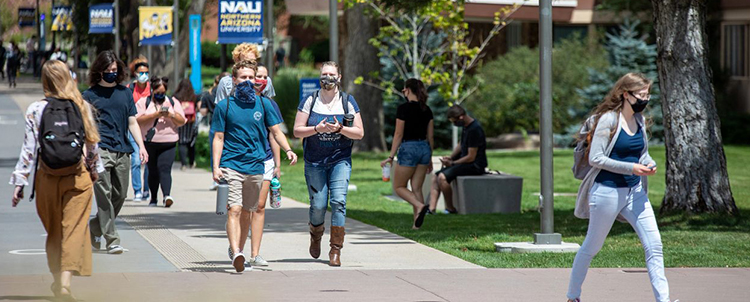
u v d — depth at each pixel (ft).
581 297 70.08
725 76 297.53
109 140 87.15
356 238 102.17
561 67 287.89
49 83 65.98
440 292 71.10
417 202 109.91
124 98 87.86
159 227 107.65
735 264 87.25
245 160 78.89
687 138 116.57
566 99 286.05
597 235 64.64
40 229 103.86
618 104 63.67
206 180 166.50
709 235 104.94
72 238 65.26
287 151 80.89
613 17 317.63
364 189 168.45
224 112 78.38
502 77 289.74
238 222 78.64
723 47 301.22
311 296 68.85
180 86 179.22
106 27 363.76
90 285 72.54
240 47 81.35
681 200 116.88
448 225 117.08
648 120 65.36
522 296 69.82
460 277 77.92
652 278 63.57
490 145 279.28
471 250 95.71
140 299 67.26
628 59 285.64
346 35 289.94
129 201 133.90
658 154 247.09
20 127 276.62
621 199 63.72
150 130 124.67
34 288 70.49
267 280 75.46
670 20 116.78
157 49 439.22
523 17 292.20
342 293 70.13
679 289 73.56
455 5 197.67
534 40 328.49
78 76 459.32
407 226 114.93
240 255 77.56
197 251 90.84
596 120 63.93
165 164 126.72
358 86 262.26
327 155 83.10
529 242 97.30
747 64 296.30
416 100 109.50
